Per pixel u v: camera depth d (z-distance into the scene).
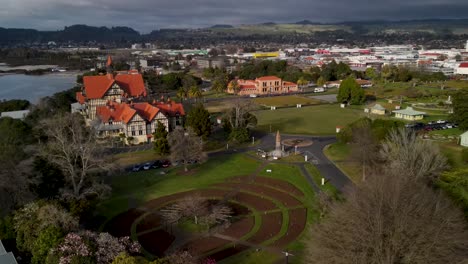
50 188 83.75
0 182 78.94
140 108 157.62
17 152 94.88
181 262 59.06
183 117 164.12
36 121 163.38
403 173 81.19
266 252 71.69
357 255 51.50
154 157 132.12
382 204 56.25
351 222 55.00
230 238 77.19
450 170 93.19
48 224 66.06
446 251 51.38
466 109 143.50
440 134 144.62
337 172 113.06
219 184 106.44
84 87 198.38
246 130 146.38
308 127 173.38
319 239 56.78
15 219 70.44
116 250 61.97
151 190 103.06
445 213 58.22
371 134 113.75
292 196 97.25
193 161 125.25
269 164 122.25
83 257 58.75
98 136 146.12
